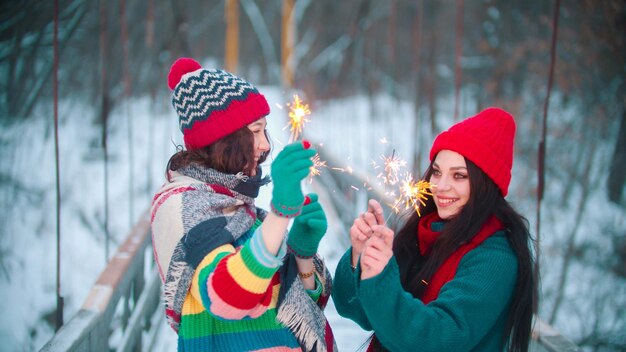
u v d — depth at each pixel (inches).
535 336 91.1
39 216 394.9
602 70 358.0
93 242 395.5
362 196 226.2
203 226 52.7
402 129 558.6
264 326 56.9
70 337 77.1
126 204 445.1
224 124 55.9
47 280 345.7
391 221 122.0
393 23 365.1
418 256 66.1
